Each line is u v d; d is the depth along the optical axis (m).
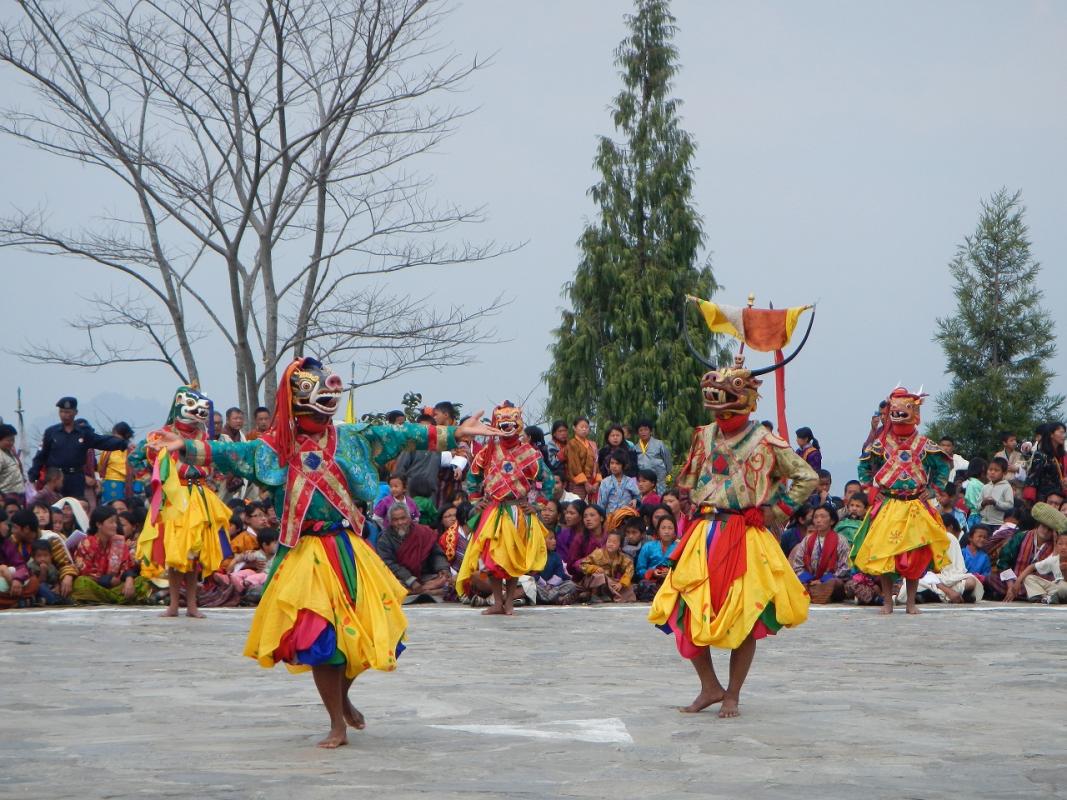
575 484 22.56
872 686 10.99
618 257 46.47
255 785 6.91
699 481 9.91
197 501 17.02
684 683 11.20
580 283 46.69
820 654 13.39
